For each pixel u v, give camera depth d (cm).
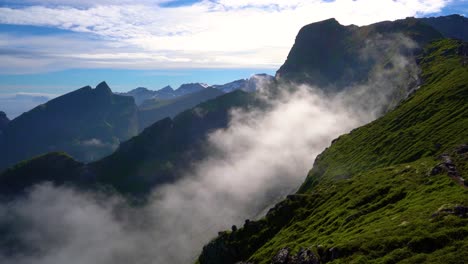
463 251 6475
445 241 7044
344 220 11819
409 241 7438
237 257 16350
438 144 18675
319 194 16850
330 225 12244
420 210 9019
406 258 6956
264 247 14525
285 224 16212
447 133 19388
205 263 18238
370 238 8288
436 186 10888
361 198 13062
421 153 18825
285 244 12900
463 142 17038
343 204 13712
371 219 10469
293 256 10725
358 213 11750
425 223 7975
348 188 15425
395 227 8425
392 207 10938
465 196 8800
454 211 8100
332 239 10150
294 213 16462
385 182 13688
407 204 10338
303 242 11881
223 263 16750
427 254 6825
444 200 9075
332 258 8512
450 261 6325
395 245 7556
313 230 12962
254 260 13412
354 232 9706
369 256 7575
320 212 14525
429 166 13562
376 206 11781
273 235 16012
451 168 12038
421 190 11206
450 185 10550
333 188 16700
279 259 11331
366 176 16188
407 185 12225
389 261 7050
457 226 7419
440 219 7938
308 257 9556
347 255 8125
